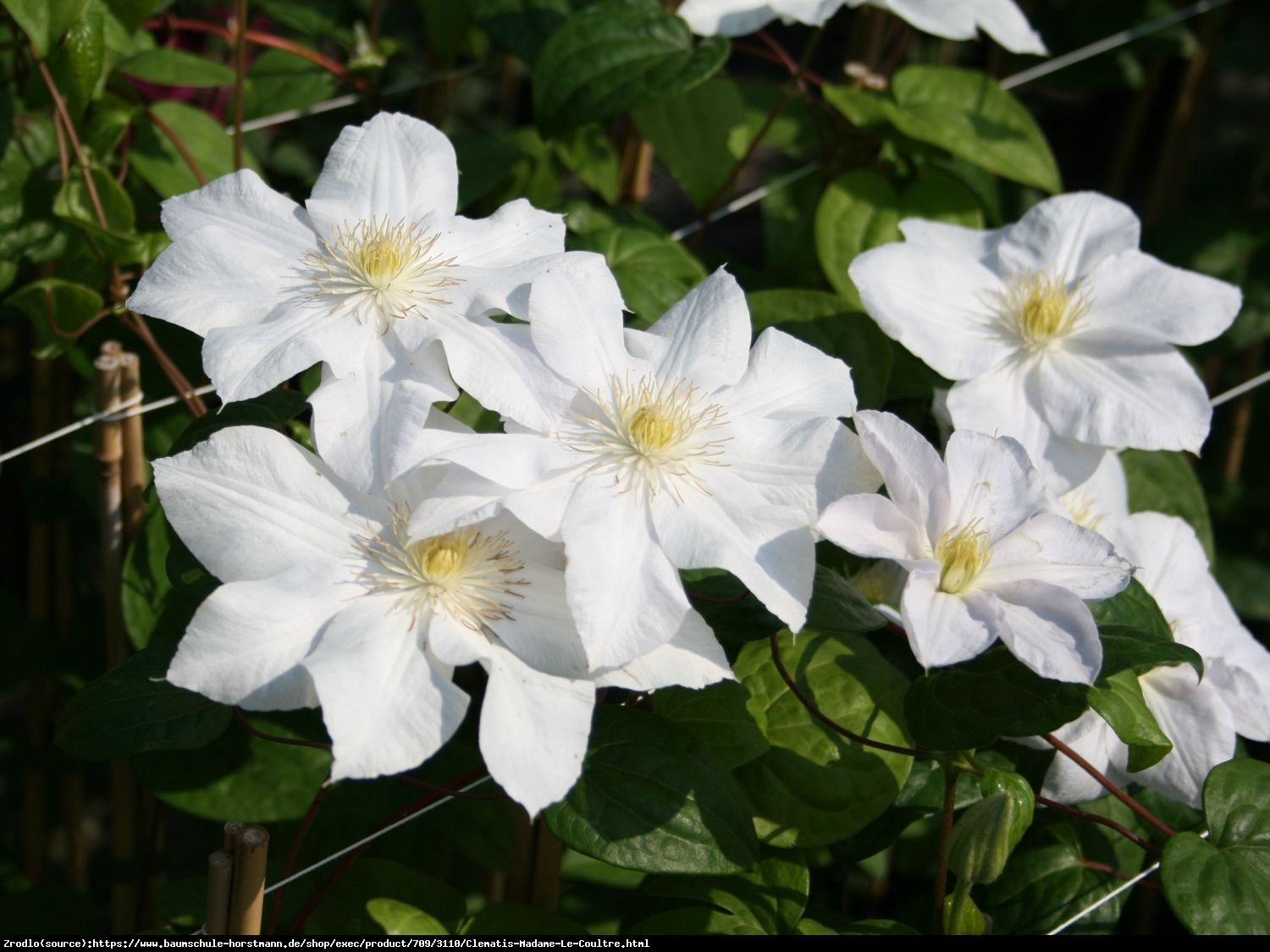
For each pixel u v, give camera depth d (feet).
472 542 2.76
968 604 2.77
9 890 3.74
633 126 3.76
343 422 2.75
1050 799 3.01
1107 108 5.06
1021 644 2.72
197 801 3.18
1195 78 4.37
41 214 3.29
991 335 3.15
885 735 3.01
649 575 2.71
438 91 3.89
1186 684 3.02
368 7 4.23
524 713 2.67
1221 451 4.41
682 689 3.01
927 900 3.58
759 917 2.96
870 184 3.49
